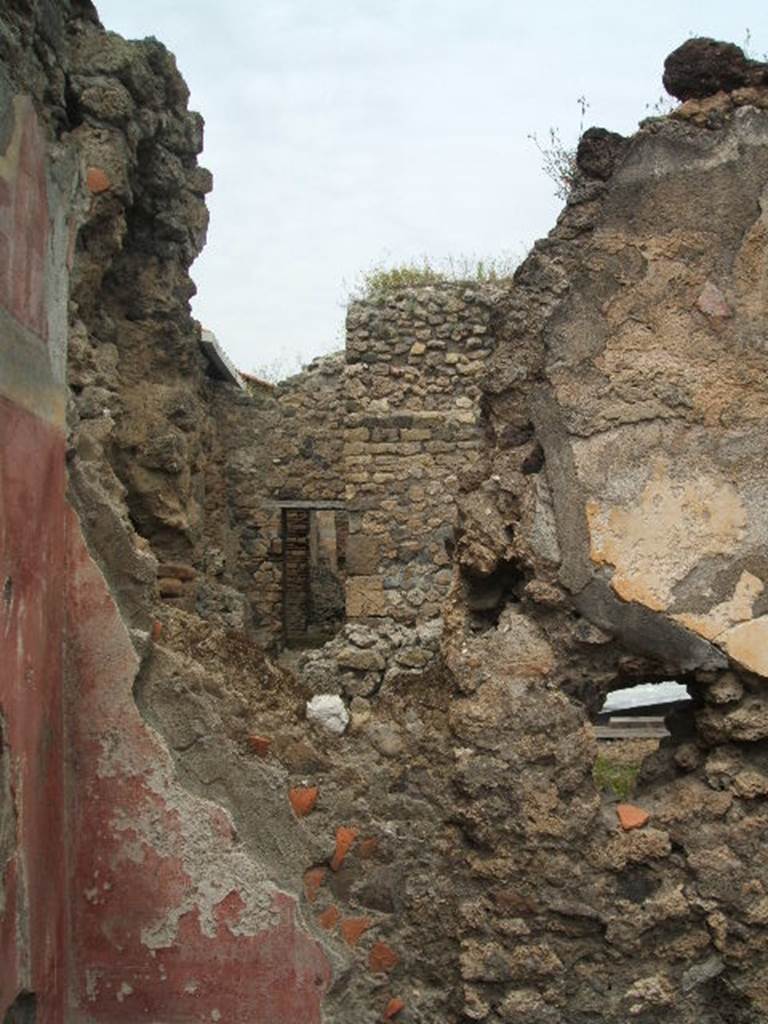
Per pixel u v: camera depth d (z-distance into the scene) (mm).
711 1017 3500
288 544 13156
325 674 7277
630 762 7805
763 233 3547
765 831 3508
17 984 3199
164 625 3896
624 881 3527
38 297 3574
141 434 5797
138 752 3717
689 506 3543
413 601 10664
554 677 3607
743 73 3592
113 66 4492
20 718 3270
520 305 3705
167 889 3697
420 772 3752
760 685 3529
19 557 3283
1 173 3279
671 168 3590
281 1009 3670
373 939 3711
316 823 3750
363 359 11062
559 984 3518
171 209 5742
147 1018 3682
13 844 3195
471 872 3609
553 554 3604
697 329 3570
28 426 3395
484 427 3842
